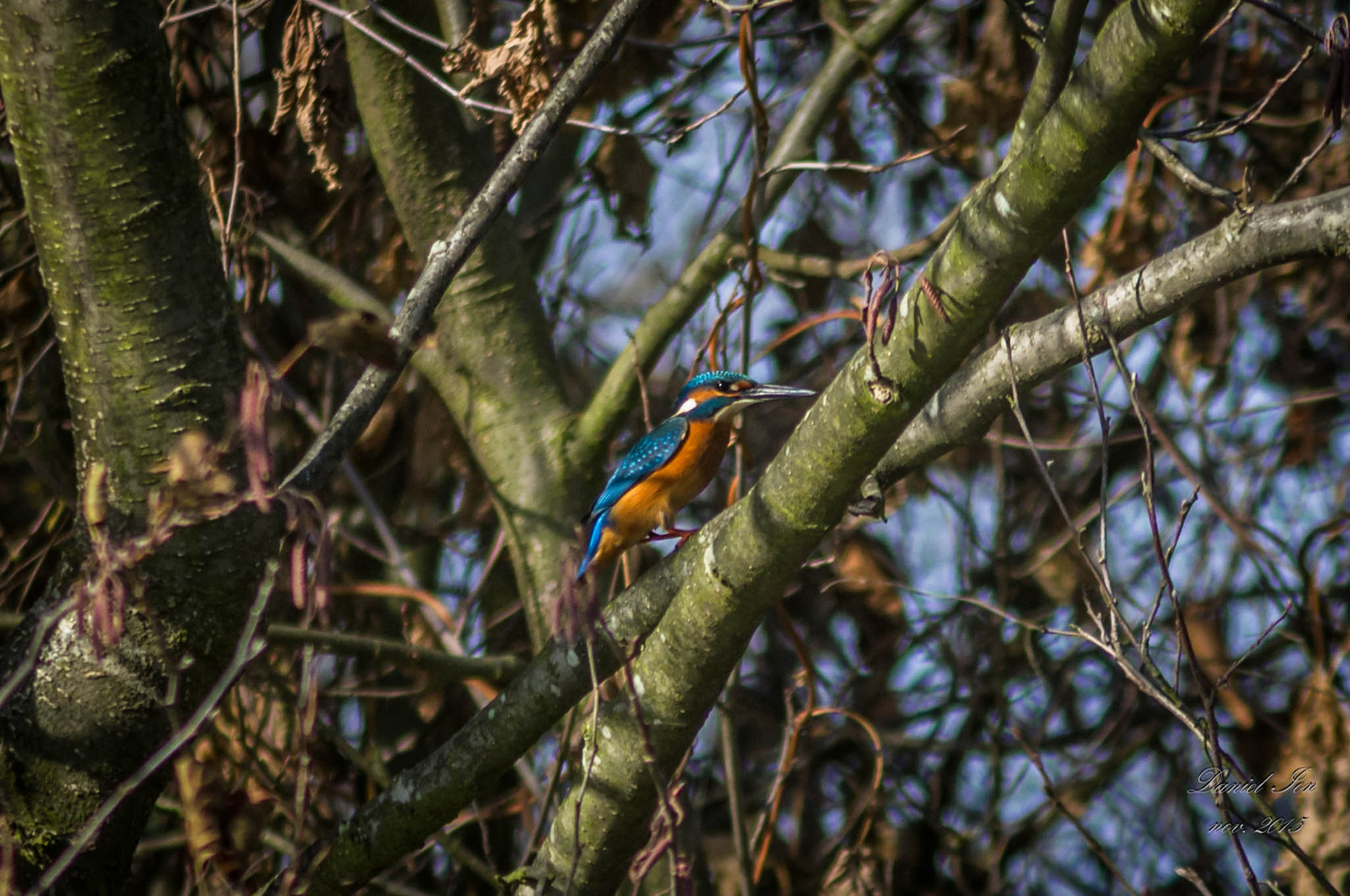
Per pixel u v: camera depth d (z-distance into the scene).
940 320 5.39
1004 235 5.17
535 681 7.18
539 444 10.32
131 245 6.24
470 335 10.62
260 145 10.62
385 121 10.48
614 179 10.79
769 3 8.08
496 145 10.67
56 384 11.48
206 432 6.46
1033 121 6.10
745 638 6.58
